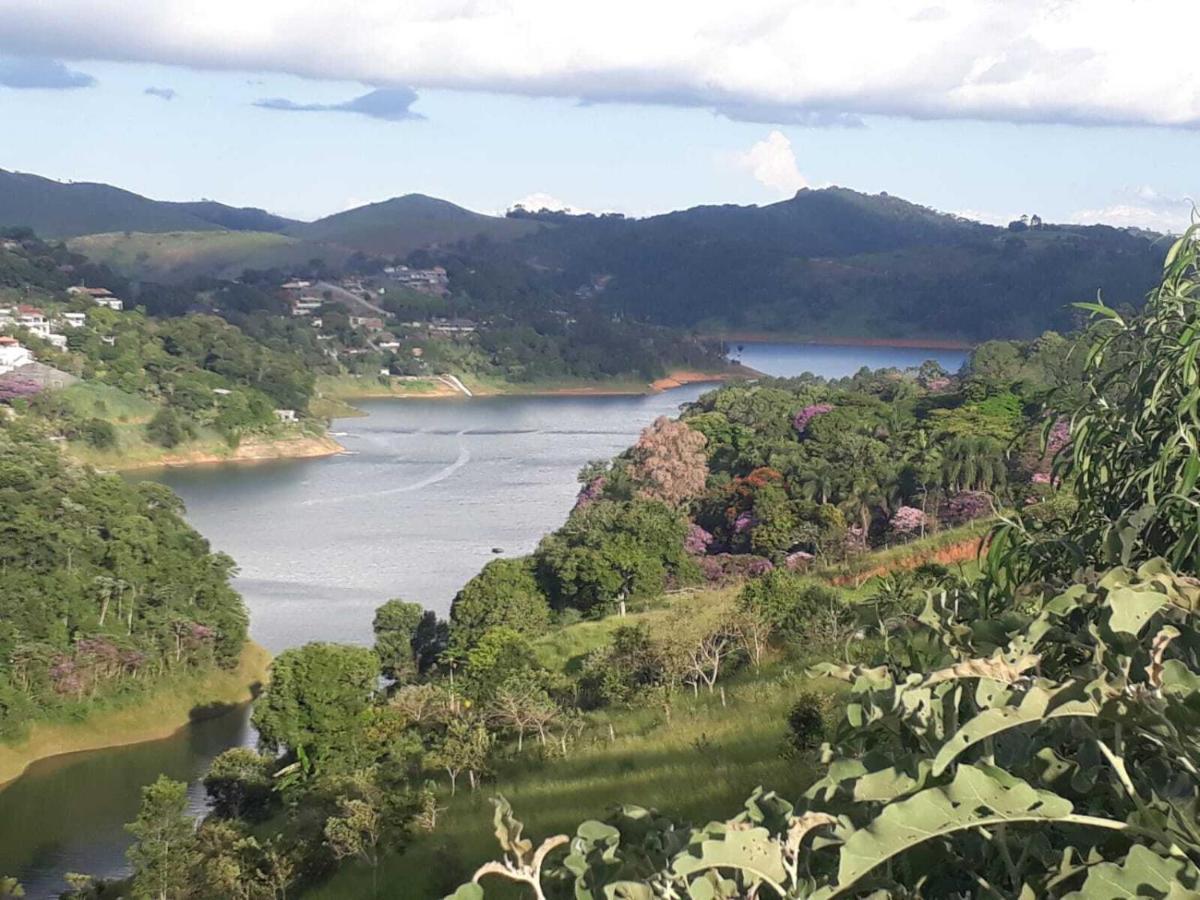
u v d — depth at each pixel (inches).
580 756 634.8
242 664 1820.9
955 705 120.8
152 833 804.6
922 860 122.4
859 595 839.7
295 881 614.2
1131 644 118.6
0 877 1136.2
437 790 688.4
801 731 404.5
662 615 1231.5
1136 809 109.3
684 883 105.6
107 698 1652.3
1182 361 178.7
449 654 1518.2
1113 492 189.9
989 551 202.1
